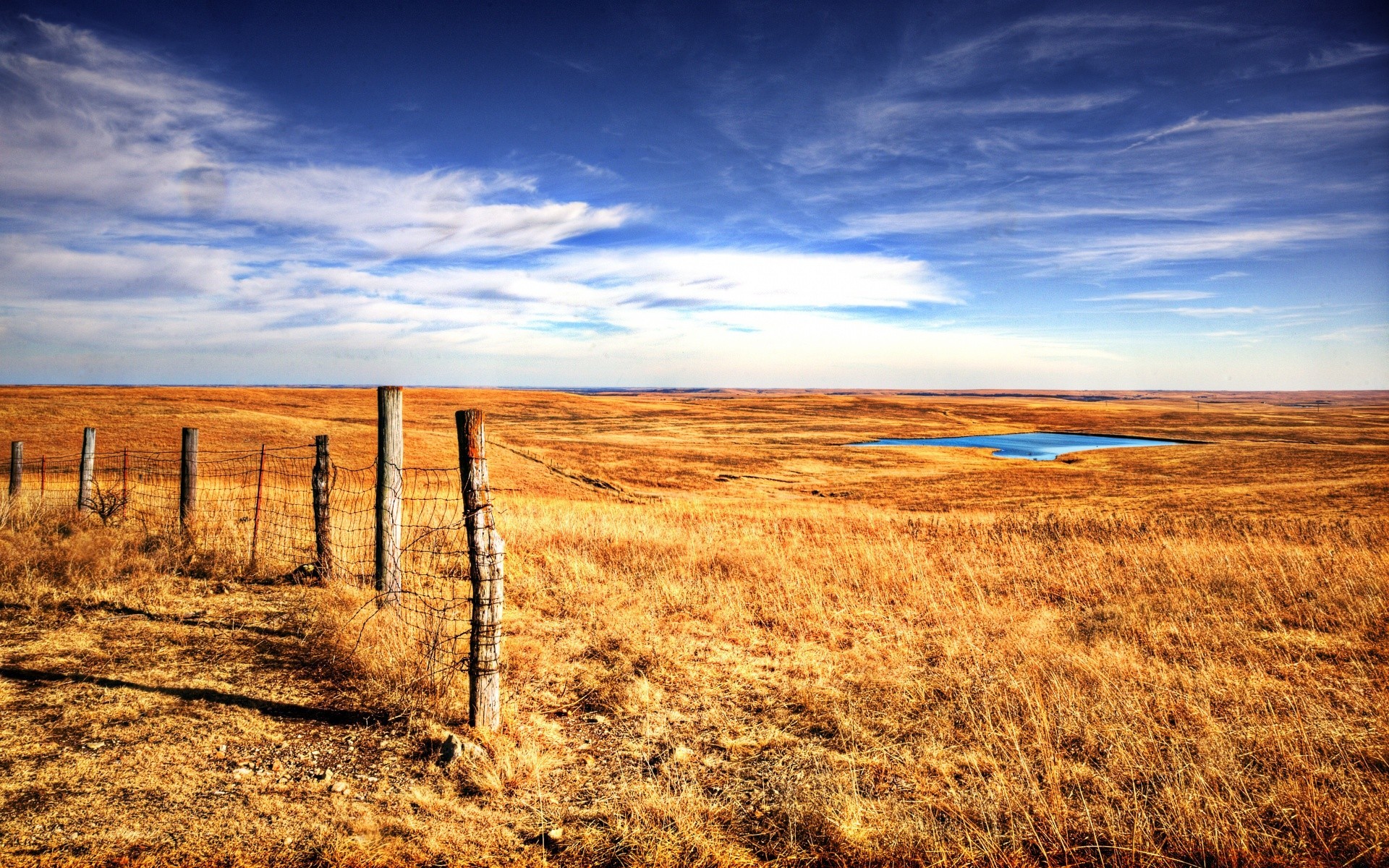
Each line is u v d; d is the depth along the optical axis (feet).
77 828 9.78
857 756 12.60
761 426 382.01
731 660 17.65
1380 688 15.43
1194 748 12.32
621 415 408.46
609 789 11.59
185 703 14.10
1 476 74.59
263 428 145.07
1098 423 446.19
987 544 36.11
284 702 14.43
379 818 10.38
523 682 15.98
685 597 23.62
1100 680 15.31
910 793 11.39
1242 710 14.10
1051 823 10.13
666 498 136.26
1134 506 131.95
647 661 17.40
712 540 35.06
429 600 21.62
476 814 10.61
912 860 9.65
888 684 15.84
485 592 13.25
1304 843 9.80
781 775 11.94
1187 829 10.02
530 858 9.66
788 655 18.15
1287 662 17.17
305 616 20.03
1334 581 24.68
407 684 14.84
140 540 26.71
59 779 11.01
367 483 75.31
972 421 452.35
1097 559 30.40
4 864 8.82
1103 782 11.21
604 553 31.01
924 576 26.68
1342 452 242.99
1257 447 271.49
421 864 9.42
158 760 11.79
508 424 330.54
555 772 12.14
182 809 10.44
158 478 62.85
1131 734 12.80
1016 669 16.25
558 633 19.52
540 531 35.45
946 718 13.78
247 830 10.00
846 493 162.91
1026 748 12.66
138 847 9.45
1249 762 12.12
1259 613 21.75
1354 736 12.95
